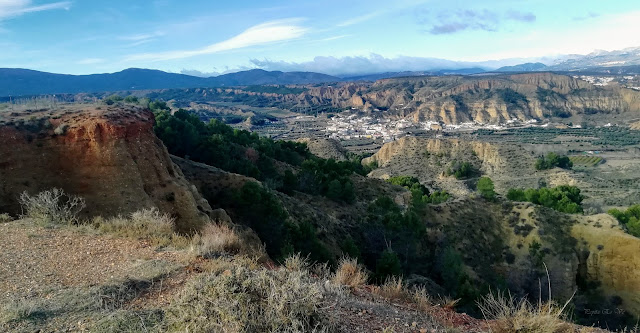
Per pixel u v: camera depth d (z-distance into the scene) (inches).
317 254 985.5
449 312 354.0
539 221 1576.0
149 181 967.6
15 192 839.7
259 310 210.5
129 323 238.5
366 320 279.0
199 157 1820.9
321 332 210.2
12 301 267.0
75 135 936.9
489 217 1659.7
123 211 877.2
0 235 430.0
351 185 1963.6
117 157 936.3
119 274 328.8
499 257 1510.8
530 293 1403.8
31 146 909.8
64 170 913.5
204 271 339.3
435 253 1440.7
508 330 282.2
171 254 386.9
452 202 1737.2
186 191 979.9
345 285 363.3
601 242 1448.1
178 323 213.9
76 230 461.4
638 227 1625.2
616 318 1301.7
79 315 251.1
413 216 1403.8
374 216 1449.3
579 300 1374.3
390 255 874.1
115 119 999.0
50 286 300.4
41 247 395.5
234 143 2226.9
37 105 1187.9
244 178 1398.9
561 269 1419.8
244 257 397.1
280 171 2258.9
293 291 219.6
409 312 322.7
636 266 1364.4
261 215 1129.4
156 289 302.7
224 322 201.3
